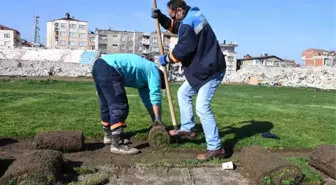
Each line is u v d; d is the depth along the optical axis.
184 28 4.84
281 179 4.04
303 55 102.81
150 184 4.12
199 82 5.02
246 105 13.12
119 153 5.22
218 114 9.62
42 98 12.59
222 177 4.39
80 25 107.62
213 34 5.00
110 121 5.29
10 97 12.61
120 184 4.09
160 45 5.64
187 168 4.67
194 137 5.63
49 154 4.14
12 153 5.15
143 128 6.90
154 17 5.56
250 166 4.39
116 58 5.20
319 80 57.25
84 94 15.34
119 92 5.13
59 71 52.91
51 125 6.98
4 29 101.75
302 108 13.41
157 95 5.49
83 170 4.38
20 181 3.68
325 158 4.59
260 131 7.06
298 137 6.68
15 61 52.31
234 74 65.38
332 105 16.67
